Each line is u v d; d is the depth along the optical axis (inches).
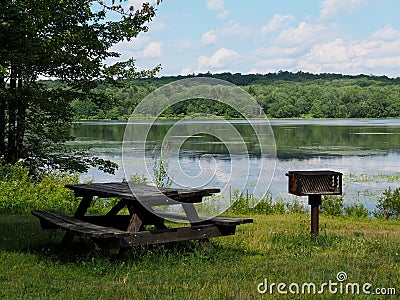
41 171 613.0
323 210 510.9
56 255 265.0
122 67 612.4
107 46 579.5
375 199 647.8
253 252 271.9
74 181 562.3
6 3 312.2
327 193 302.0
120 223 301.7
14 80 589.3
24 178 513.7
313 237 301.9
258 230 340.5
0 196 457.4
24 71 546.6
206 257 253.6
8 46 328.2
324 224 398.0
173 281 216.2
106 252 256.1
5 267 240.8
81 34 471.8
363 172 909.8
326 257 260.2
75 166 633.6
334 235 315.6
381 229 383.2
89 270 233.9
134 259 247.3
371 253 270.5
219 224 259.4
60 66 568.1
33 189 483.8
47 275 228.1
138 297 195.0
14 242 295.9
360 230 371.9
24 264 246.8
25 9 323.3
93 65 527.5
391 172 910.4
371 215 510.9
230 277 222.8
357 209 515.8
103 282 217.0
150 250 259.9
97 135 1403.8
